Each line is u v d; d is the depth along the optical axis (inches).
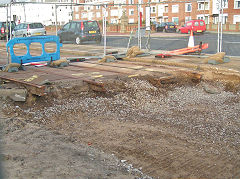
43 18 1243.8
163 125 237.5
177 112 267.6
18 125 226.2
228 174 166.7
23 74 366.0
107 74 364.5
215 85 342.0
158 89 321.7
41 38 424.5
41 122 241.1
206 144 203.2
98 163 170.1
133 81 332.2
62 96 287.1
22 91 269.6
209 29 1585.9
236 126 233.9
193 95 314.5
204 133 221.3
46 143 195.0
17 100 270.1
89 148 193.0
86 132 222.4
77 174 152.5
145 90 313.9
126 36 1190.9
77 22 831.7
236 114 260.1
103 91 295.0
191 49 523.5
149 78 341.1
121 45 784.3
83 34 815.1
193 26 1256.8
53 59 440.1
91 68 415.2
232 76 351.6
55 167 159.2
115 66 429.4
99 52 596.4
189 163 177.6
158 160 180.7
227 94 317.1
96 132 222.2
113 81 323.6
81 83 312.0
